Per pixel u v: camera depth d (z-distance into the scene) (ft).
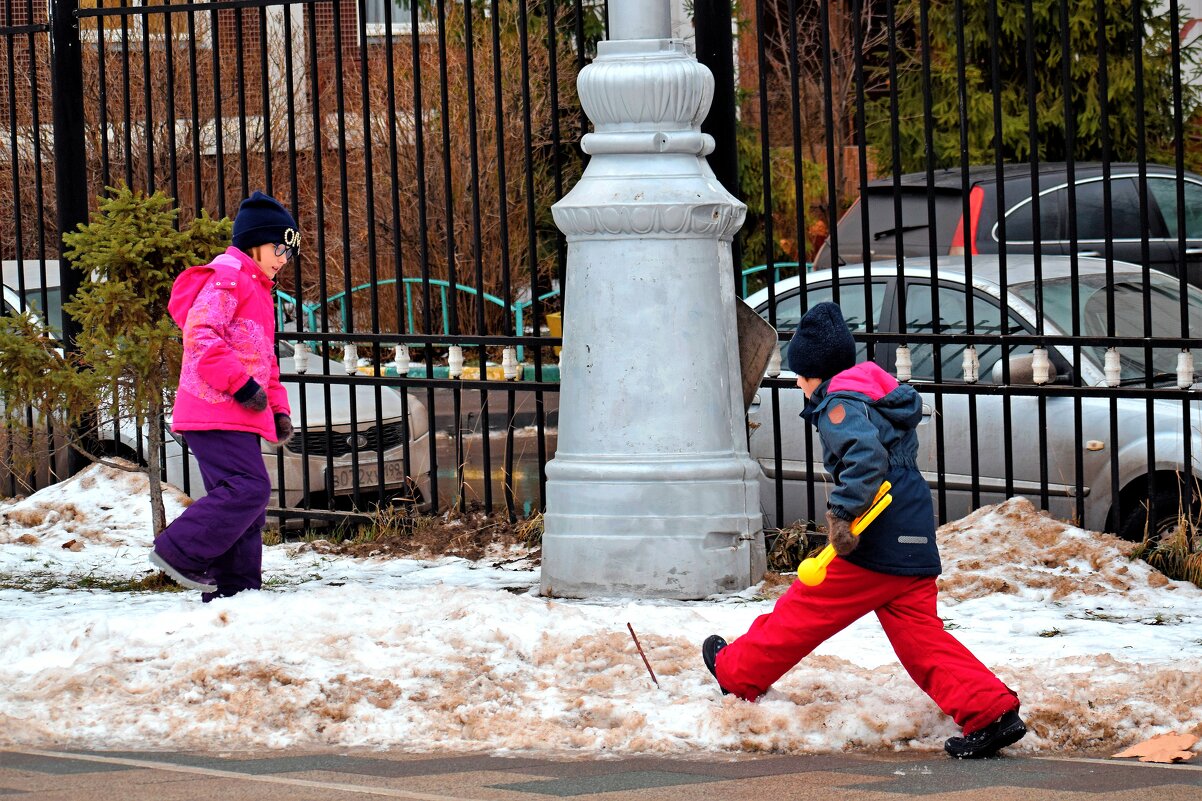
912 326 115.34
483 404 115.34
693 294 96.94
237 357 88.69
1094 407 103.14
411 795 52.01
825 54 102.17
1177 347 94.43
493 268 228.43
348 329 117.80
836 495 60.80
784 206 257.75
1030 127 98.07
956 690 60.59
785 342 118.11
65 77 131.23
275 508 124.98
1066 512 104.12
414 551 113.29
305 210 232.73
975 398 103.24
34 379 102.58
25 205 226.17
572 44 229.04
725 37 108.17
